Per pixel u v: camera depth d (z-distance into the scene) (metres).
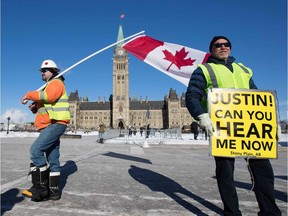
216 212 4.38
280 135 3.72
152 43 7.99
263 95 3.75
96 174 7.80
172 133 41.62
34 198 4.87
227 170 3.61
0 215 4.07
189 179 7.28
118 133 48.31
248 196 5.52
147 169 8.95
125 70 166.00
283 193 5.85
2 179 6.82
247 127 3.65
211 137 3.58
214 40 3.99
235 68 3.95
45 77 5.41
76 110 177.00
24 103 5.03
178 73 7.85
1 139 31.19
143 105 180.62
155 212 4.34
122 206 4.65
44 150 4.97
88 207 4.57
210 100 3.65
